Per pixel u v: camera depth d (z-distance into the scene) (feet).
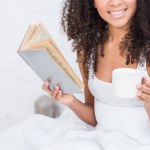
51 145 4.26
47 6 6.23
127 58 4.34
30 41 3.52
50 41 3.55
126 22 4.17
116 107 4.43
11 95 6.81
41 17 6.31
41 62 3.63
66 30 4.94
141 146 4.09
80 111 4.86
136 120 4.35
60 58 3.68
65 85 3.99
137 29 4.30
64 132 4.61
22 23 6.44
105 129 4.53
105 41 4.53
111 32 4.45
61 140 4.38
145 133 4.32
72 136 4.45
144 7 4.14
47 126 4.82
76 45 4.75
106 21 4.40
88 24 4.62
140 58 4.25
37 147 4.46
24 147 4.53
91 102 5.00
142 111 4.33
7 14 6.45
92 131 4.48
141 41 4.27
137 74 3.62
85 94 4.97
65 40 6.19
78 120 4.94
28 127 4.75
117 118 4.42
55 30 6.25
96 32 4.60
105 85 4.42
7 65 6.68
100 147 4.19
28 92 6.72
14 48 6.57
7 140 4.62
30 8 6.32
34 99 6.72
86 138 4.39
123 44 4.36
